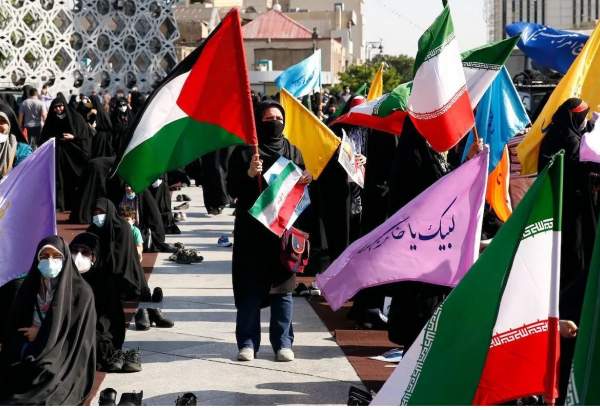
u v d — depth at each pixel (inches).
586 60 438.0
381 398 239.6
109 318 379.9
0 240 350.9
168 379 364.8
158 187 714.8
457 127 334.3
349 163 448.5
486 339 229.9
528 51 566.3
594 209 395.2
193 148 349.7
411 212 305.3
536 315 234.2
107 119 850.8
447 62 333.1
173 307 485.7
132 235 407.8
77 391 326.3
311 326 446.0
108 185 609.9
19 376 317.4
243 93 346.0
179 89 345.4
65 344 324.5
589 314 207.5
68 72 1852.9
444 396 232.5
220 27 341.4
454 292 235.3
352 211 507.5
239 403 335.3
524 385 236.1
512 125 444.5
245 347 386.9
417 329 331.9
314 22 4269.2
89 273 378.0
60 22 1923.0
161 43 1968.5
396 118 417.7
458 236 302.4
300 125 450.6
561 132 419.2
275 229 369.7
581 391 205.8
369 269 305.9
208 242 693.3
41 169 353.1
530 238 232.7
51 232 354.6
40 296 328.2
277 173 370.9
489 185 473.1
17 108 1062.4
